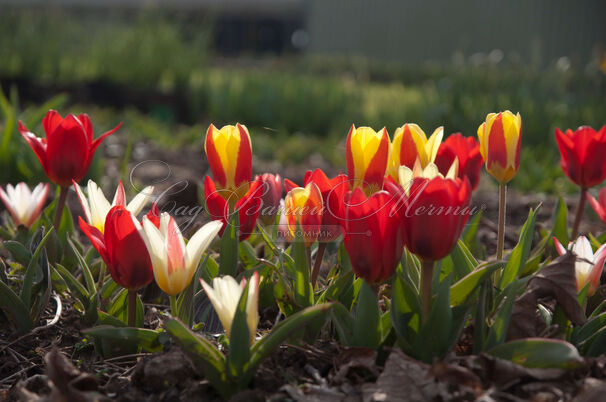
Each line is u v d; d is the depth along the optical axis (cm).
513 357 60
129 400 63
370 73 581
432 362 61
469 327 67
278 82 348
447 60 713
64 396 58
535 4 689
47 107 148
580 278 70
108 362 70
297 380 64
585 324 68
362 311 61
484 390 59
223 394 61
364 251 58
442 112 256
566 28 684
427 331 61
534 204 158
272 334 59
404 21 765
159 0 709
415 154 68
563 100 268
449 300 60
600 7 675
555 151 219
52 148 78
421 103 287
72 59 361
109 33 390
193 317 70
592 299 75
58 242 83
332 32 843
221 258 71
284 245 101
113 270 63
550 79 280
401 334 61
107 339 69
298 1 947
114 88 350
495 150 71
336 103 324
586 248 70
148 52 363
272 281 77
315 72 568
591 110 256
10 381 69
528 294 66
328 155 250
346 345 63
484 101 255
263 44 1023
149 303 83
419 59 747
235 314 59
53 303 83
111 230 61
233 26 1007
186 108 350
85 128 80
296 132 311
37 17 392
